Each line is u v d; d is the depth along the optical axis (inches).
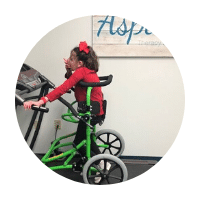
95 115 77.4
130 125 98.9
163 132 98.9
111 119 98.6
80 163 81.6
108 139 95.9
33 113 99.9
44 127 100.4
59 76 96.1
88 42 93.2
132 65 94.4
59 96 74.9
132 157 101.1
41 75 89.8
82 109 74.7
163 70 94.4
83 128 79.7
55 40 93.8
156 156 100.6
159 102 96.8
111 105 97.6
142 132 99.2
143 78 95.3
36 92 99.0
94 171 85.1
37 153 102.0
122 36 91.3
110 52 92.3
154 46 91.4
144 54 92.1
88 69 78.2
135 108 97.5
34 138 93.5
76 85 79.0
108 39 91.6
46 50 94.6
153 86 95.7
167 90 95.8
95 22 90.9
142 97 96.7
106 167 78.6
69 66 82.6
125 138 99.8
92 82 74.1
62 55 94.7
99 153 83.6
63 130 100.4
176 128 98.3
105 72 94.9
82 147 80.7
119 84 95.8
